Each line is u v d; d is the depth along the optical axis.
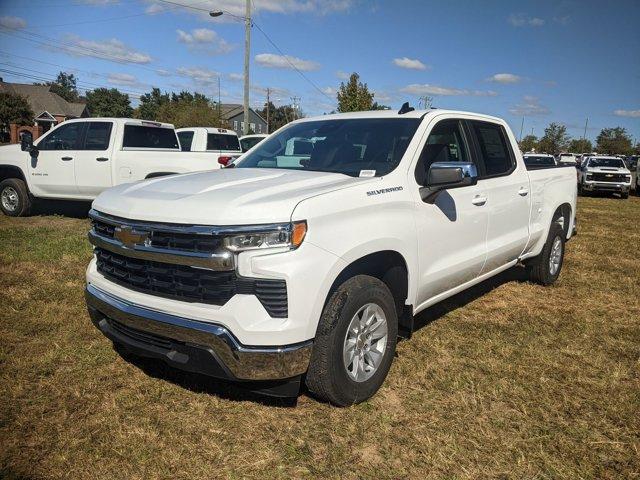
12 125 44.44
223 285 2.78
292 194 2.98
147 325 2.96
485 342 4.34
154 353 3.02
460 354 4.08
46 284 5.48
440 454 2.81
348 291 3.06
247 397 3.33
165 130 10.65
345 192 3.12
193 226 2.78
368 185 3.31
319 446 2.87
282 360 2.76
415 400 3.36
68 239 7.71
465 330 4.60
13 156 10.11
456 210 4.04
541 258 5.96
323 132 4.27
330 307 2.99
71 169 9.68
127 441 2.85
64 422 3.00
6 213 10.30
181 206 2.89
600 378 3.76
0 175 10.48
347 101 33.09
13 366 3.64
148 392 3.36
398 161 3.68
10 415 3.05
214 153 9.99
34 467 2.62
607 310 5.36
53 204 11.45
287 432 2.97
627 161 30.00
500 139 5.05
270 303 2.76
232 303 2.75
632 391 3.58
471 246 4.34
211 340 2.75
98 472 2.61
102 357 3.83
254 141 17.56
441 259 3.95
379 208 3.29
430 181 3.55
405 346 4.20
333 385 3.05
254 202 2.83
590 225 12.23
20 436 2.86
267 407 3.22
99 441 2.84
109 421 3.03
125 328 3.18
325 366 3.00
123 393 3.34
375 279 3.26
